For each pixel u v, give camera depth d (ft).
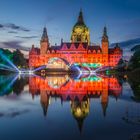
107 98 198.08
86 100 188.65
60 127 112.16
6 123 118.42
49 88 275.80
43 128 110.52
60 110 149.89
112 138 96.73
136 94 221.05
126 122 119.96
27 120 124.36
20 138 97.25
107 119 126.31
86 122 120.57
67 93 230.89
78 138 97.35
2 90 253.03
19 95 216.54
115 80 419.13
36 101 183.52
